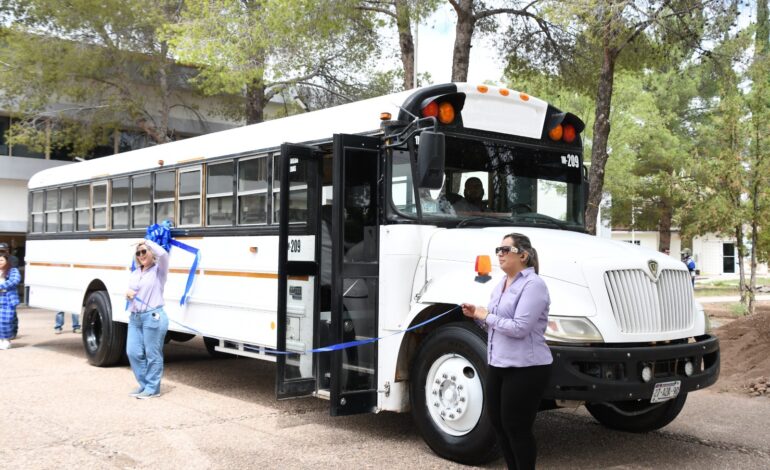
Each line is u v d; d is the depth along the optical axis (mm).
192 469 5742
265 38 15062
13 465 5805
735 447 6531
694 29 13227
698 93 31031
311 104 19641
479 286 5863
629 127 26797
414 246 6414
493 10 15633
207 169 8891
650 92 30812
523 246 4867
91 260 11055
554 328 5531
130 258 10172
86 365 10812
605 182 27297
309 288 7125
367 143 6609
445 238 6289
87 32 19359
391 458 6051
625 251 6137
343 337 6496
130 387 9102
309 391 7020
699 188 18375
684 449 6465
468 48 15102
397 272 6434
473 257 6062
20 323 17484
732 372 10023
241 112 22250
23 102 19875
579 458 6164
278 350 6793
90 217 11266
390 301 6465
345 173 6492
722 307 20547
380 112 6738
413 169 6418
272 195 7832
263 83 16203
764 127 16984
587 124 25078
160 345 8609
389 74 19297
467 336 5797
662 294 6008
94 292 10930
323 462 5918
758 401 8531
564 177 7340
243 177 8289
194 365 11133
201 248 8859
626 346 5695
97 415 7543
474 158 6738
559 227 7145
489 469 5766
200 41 15484
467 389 5797
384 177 6637
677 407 6656
